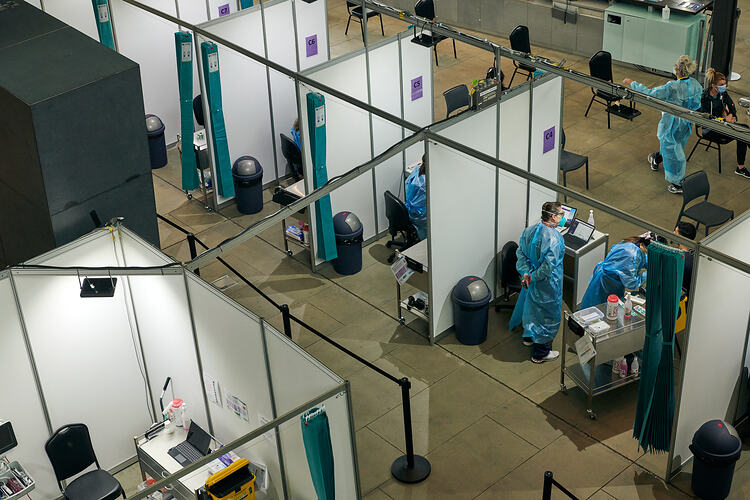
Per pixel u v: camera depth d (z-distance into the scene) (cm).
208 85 1060
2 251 950
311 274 1034
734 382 761
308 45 1170
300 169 1105
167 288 738
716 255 647
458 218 883
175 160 1263
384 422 834
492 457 791
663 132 1102
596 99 1335
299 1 1135
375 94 1017
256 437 646
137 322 793
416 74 1053
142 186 895
